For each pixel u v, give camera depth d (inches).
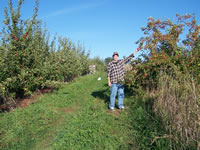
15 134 159.0
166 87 165.0
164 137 128.7
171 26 212.8
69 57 506.6
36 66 294.4
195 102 124.7
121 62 222.8
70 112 231.8
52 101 272.4
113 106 226.5
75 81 550.6
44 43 357.1
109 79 227.0
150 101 209.3
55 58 394.0
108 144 139.3
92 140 145.9
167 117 146.9
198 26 194.5
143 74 219.9
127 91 313.7
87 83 498.6
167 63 189.8
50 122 196.1
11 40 241.3
